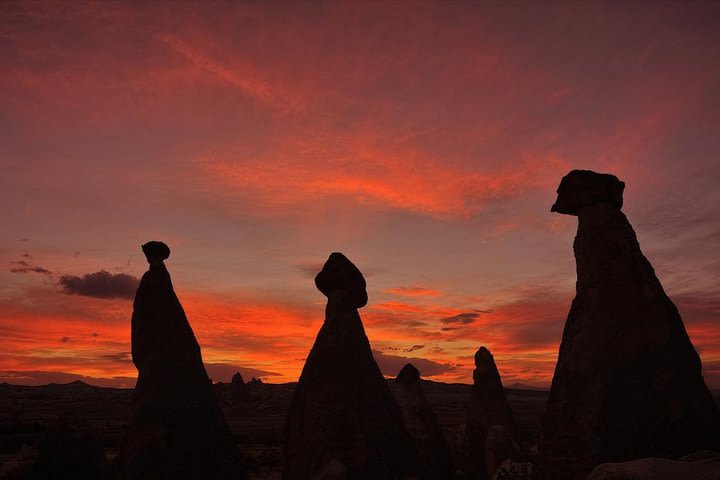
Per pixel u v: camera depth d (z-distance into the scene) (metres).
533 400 161.75
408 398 16.56
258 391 136.12
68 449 17.36
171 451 13.48
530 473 14.92
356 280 13.77
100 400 139.88
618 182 11.90
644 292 11.12
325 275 13.77
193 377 14.38
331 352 12.86
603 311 11.18
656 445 10.30
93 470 17.44
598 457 10.43
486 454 16.91
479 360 19.31
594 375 10.86
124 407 124.88
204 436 14.04
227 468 14.19
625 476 8.45
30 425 53.09
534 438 26.11
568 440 10.84
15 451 37.09
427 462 15.76
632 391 10.63
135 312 14.55
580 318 11.39
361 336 13.37
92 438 17.84
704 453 9.56
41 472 17.06
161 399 13.79
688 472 8.41
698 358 10.90
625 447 10.38
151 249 15.03
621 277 11.27
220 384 137.12
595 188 11.77
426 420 16.30
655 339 10.85
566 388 11.10
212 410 14.46
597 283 11.39
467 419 18.88
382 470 12.19
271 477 28.41
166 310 14.58
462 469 18.48
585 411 10.75
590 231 11.71
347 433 12.22
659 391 10.55
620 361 10.82
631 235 11.59
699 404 10.48
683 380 10.60
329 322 13.27
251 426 80.19
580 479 10.55
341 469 11.80
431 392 169.38
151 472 13.30
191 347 14.66
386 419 12.75
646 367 10.73
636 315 11.02
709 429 10.35
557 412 11.12
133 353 14.40
